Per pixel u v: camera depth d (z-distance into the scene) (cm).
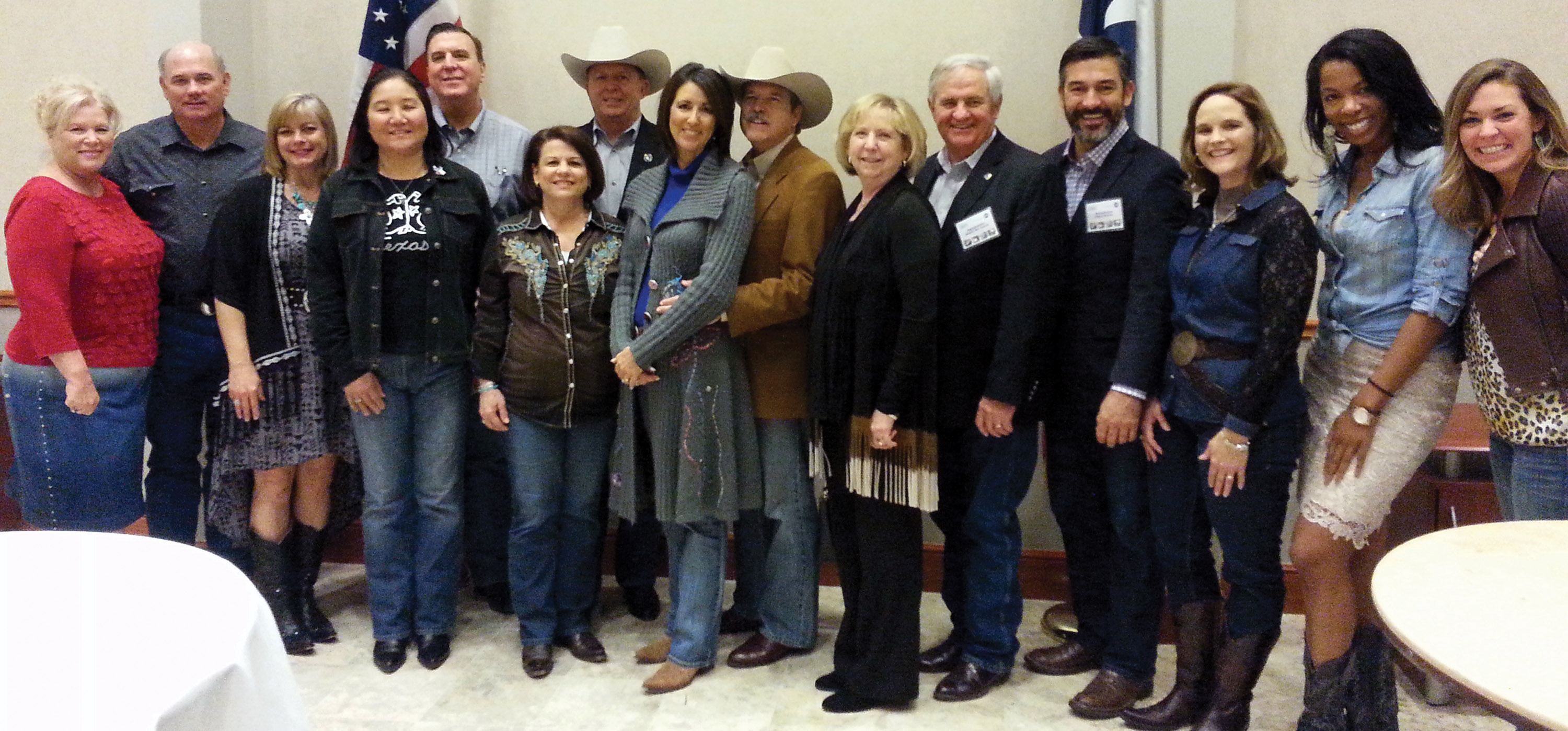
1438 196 173
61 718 85
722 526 250
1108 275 224
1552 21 270
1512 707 87
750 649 261
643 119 289
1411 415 185
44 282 242
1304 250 190
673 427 238
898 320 221
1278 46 284
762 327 236
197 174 274
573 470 258
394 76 244
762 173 255
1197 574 223
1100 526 249
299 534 276
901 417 217
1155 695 243
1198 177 209
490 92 323
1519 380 170
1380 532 209
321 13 325
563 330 245
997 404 221
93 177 256
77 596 112
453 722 231
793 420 247
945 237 230
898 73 303
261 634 106
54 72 332
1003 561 241
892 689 230
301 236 255
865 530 227
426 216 249
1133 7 267
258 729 101
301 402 259
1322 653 199
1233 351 202
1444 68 277
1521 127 163
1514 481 176
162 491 285
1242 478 199
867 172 223
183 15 312
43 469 256
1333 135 199
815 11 305
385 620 262
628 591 296
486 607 306
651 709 237
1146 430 220
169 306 275
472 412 289
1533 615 105
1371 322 189
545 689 248
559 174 243
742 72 311
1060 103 295
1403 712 231
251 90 331
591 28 316
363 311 245
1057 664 255
